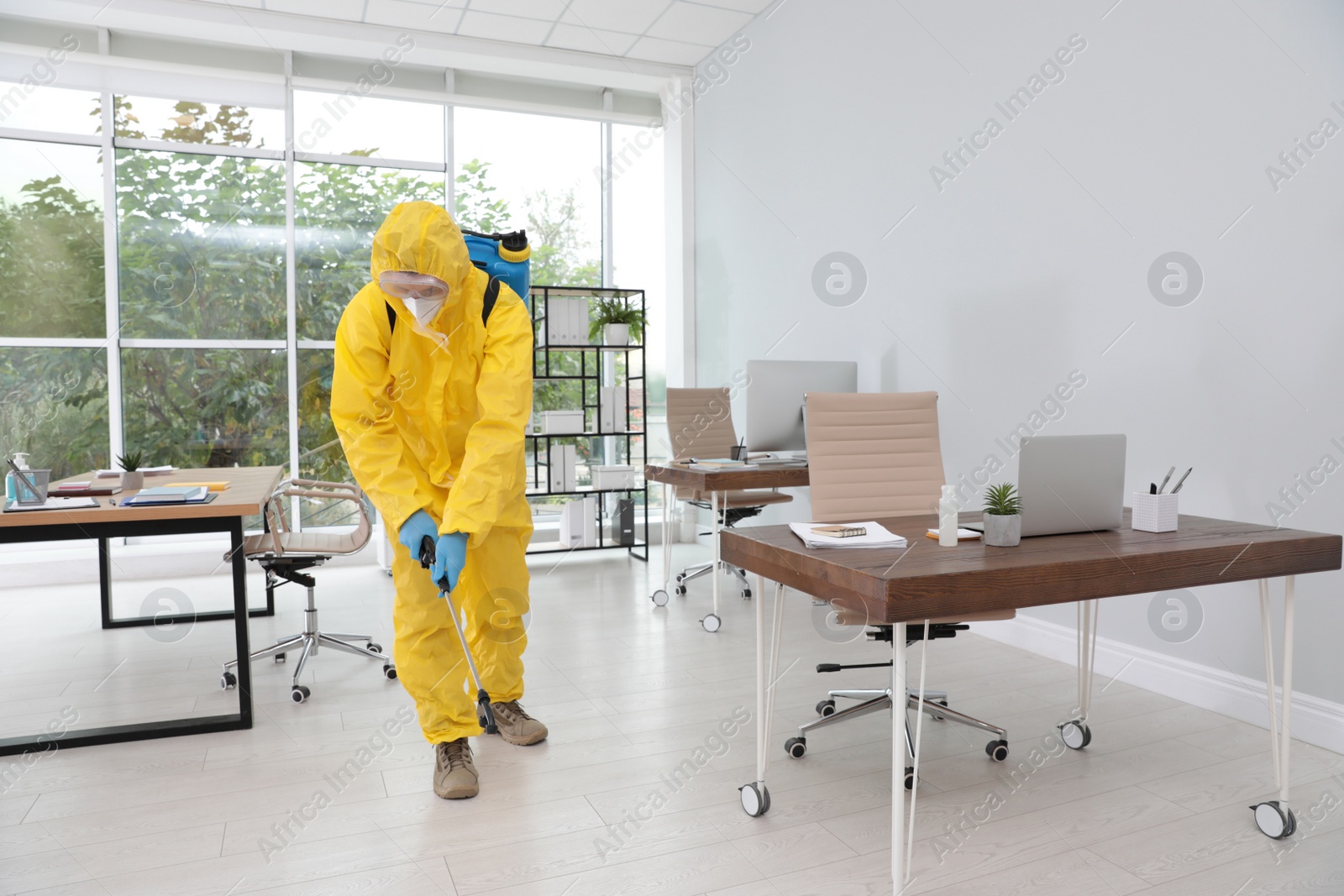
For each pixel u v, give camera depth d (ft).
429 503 7.67
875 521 8.04
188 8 16.71
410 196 19.90
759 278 19.02
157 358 17.95
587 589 16.20
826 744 8.74
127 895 6.02
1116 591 6.21
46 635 13.08
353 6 17.17
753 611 14.38
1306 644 8.64
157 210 17.88
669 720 9.37
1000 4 12.18
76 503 9.45
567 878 6.22
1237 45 9.09
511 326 7.85
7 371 16.90
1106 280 10.71
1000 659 11.55
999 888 6.04
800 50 17.17
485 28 18.49
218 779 7.94
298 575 11.07
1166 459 10.03
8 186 16.81
